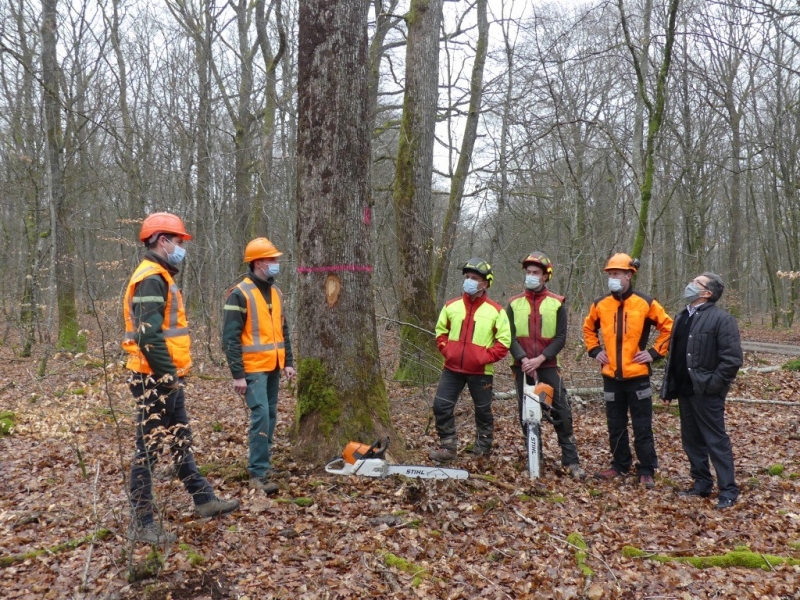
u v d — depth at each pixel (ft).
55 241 35.91
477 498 15.26
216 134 52.85
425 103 31.81
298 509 14.08
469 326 18.65
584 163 61.72
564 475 18.53
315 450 16.70
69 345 42.39
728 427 24.62
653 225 36.70
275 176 51.06
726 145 61.98
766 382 33.60
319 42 16.21
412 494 14.88
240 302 15.23
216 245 44.24
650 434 18.10
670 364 17.40
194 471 13.25
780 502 15.97
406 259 31.58
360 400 16.98
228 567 11.51
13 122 44.65
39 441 19.72
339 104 16.30
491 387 19.19
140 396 11.76
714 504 16.12
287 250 46.39
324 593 10.70
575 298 47.09
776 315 81.41
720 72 49.67
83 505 14.39
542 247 60.08
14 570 11.33
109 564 11.35
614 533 13.92
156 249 12.39
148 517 12.08
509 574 11.79
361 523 13.52
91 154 49.93
